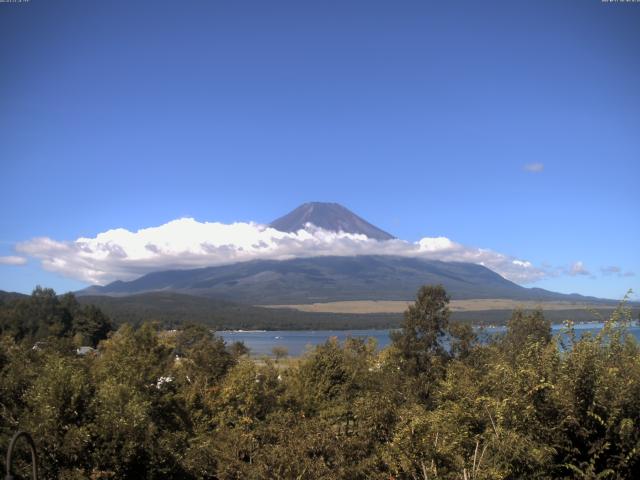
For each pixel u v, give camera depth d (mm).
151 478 18359
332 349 42000
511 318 36938
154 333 41094
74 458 16688
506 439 10297
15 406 18875
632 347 11312
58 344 34344
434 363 39344
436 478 11094
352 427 18719
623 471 9703
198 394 33875
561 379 10180
